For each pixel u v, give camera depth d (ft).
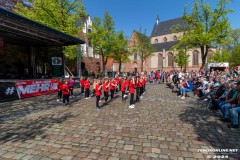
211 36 68.39
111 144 14.53
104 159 12.15
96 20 86.89
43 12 59.26
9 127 18.71
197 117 22.77
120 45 96.99
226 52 149.48
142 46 116.47
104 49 91.71
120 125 19.38
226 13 69.97
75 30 64.34
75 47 69.97
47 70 68.69
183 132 17.35
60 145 14.35
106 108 28.04
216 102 26.02
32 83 39.86
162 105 30.55
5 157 12.44
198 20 76.23
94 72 116.47
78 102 33.27
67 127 18.71
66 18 62.64
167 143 14.79
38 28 40.86
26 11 61.87
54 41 58.29
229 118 20.70
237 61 149.89
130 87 28.89
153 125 19.45
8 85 34.12
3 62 59.67
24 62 66.80
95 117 22.59
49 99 36.58
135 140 15.35
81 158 12.27
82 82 45.96
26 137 16.02
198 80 47.29
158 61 194.70
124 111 25.98
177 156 12.64
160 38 221.05
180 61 128.98
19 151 13.33
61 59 64.80
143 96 41.22
